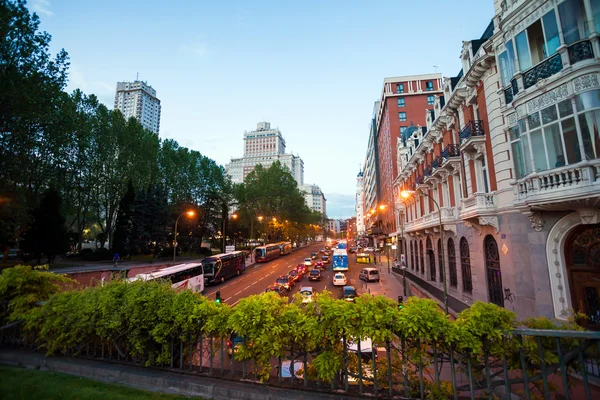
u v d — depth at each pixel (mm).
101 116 41062
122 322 5699
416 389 4406
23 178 26094
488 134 13914
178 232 51125
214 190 59938
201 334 5258
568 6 9250
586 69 8695
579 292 9695
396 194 42594
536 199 9797
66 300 6414
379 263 50469
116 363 5738
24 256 31797
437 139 21609
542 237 10484
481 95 14555
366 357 4941
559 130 9336
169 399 4480
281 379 4754
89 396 4477
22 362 6172
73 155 38500
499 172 12844
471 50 16016
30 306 6949
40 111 23984
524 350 4023
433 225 21406
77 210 44500
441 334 4160
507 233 12422
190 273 25562
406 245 36531
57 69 25203
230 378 4926
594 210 8992
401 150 37094
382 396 4293
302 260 57406
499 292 13312
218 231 63719
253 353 4789
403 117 51375
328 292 5004
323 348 4594
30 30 22828
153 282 6152
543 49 10070
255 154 171750
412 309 4344
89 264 36625
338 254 42375
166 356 5395
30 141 25578
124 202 43031
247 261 56438
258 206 69062
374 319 4359
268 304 4996
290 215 73500
